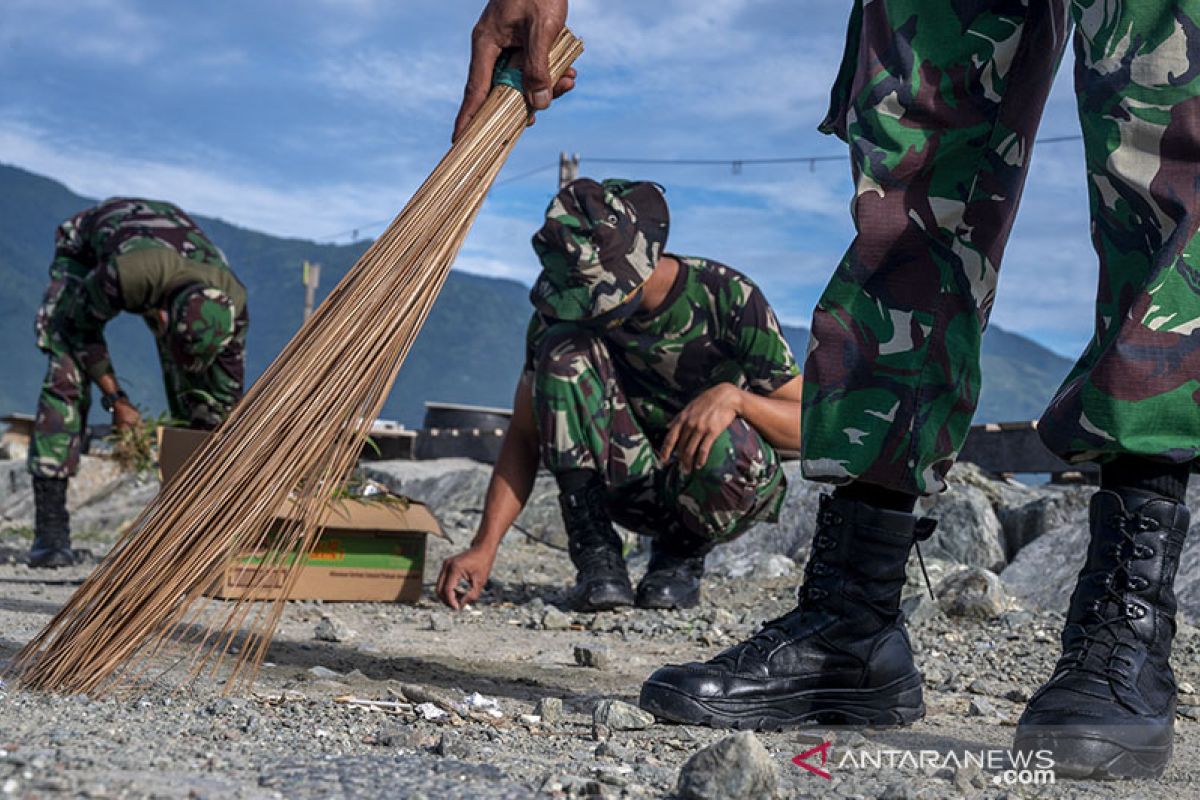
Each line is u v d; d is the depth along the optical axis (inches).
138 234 232.1
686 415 168.6
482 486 353.1
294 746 61.5
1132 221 71.7
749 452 173.3
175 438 158.7
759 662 83.7
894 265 80.2
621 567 183.2
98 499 405.1
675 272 177.0
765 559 225.8
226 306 229.1
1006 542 230.8
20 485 450.9
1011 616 166.9
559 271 169.0
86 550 254.1
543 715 83.7
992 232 80.3
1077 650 71.4
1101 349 73.2
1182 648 144.7
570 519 185.0
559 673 118.6
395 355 79.1
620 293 167.9
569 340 179.3
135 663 81.9
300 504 77.8
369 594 182.1
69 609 75.4
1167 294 69.0
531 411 183.2
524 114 88.6
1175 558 72.1
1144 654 70.2
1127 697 68.5
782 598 197.2
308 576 175.9
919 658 138.0
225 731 64.2
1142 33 70.4
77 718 63.5
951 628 163.5
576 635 158.6
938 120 79.5
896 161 79.7
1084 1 73.6
